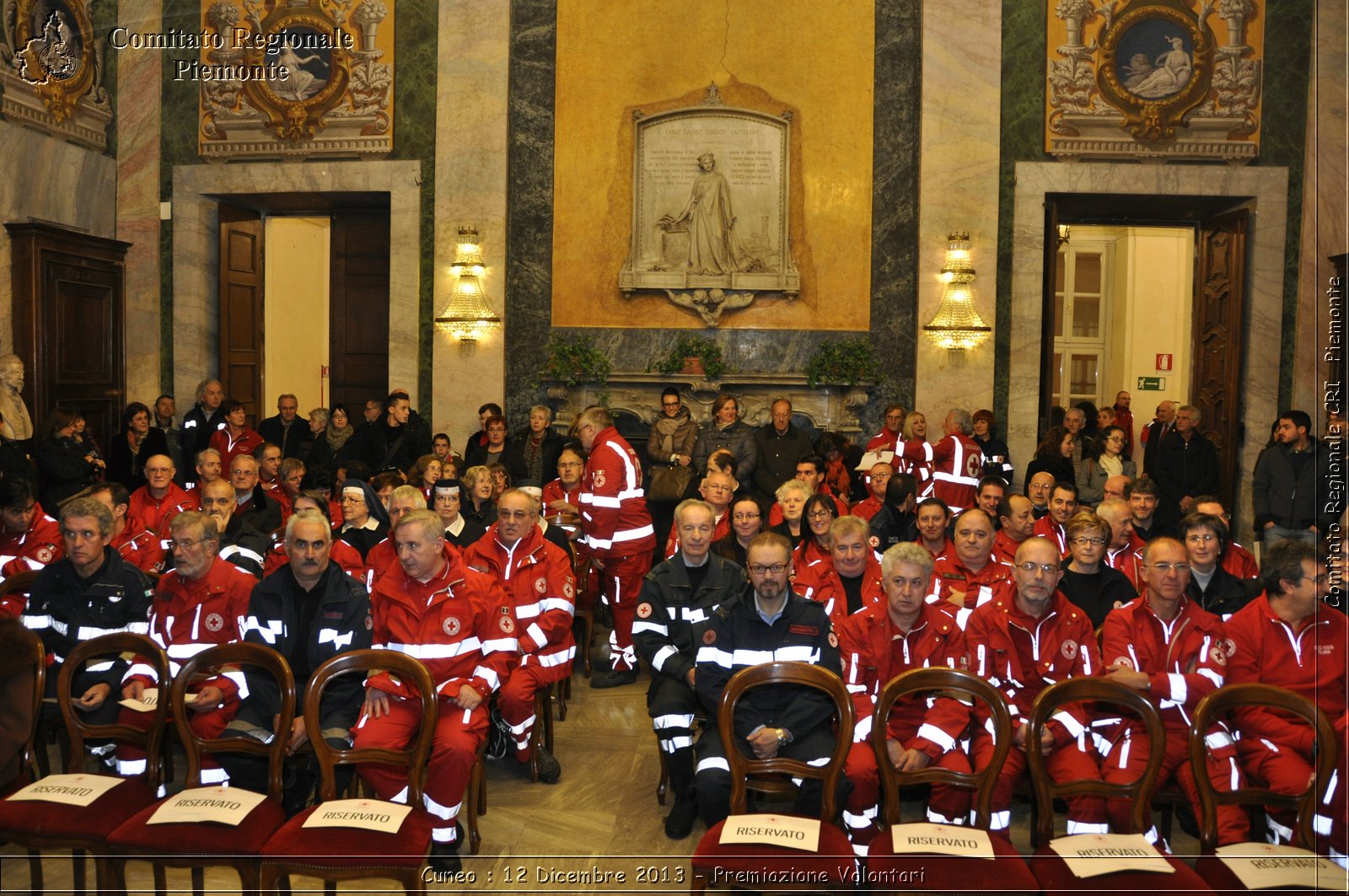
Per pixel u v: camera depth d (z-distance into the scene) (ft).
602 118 31.32
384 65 31.32
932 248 30.66
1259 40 30.37
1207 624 11.96
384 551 15.53
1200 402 33.65
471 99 31.07
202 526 12.76
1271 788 10.84
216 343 33.42
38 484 26.35
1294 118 30.48
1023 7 30.42
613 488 19.29
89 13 30.76
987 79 30.40
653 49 31.19
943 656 12.28
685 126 31.14
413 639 12.69
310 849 9.51
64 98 29.60
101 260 30.60
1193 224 34.47
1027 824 13.50
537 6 31.24
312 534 12.36
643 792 14.30
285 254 45.83
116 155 31.99
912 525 18.98
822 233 31.19
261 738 11.58
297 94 31.58
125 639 11.32
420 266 31.55
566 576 15.30
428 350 31.68
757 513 16.87
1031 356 30.94
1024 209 30.66
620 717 17.54
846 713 10.32
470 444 28.04
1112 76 30.45
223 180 31.94
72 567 13.28
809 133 31.09
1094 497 27.61
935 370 30.78
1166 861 9.27
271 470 20.63
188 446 29.58
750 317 31.37
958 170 30.50
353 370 34.50
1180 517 26.71
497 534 15.81
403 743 12.00
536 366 31.73
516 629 14.49
